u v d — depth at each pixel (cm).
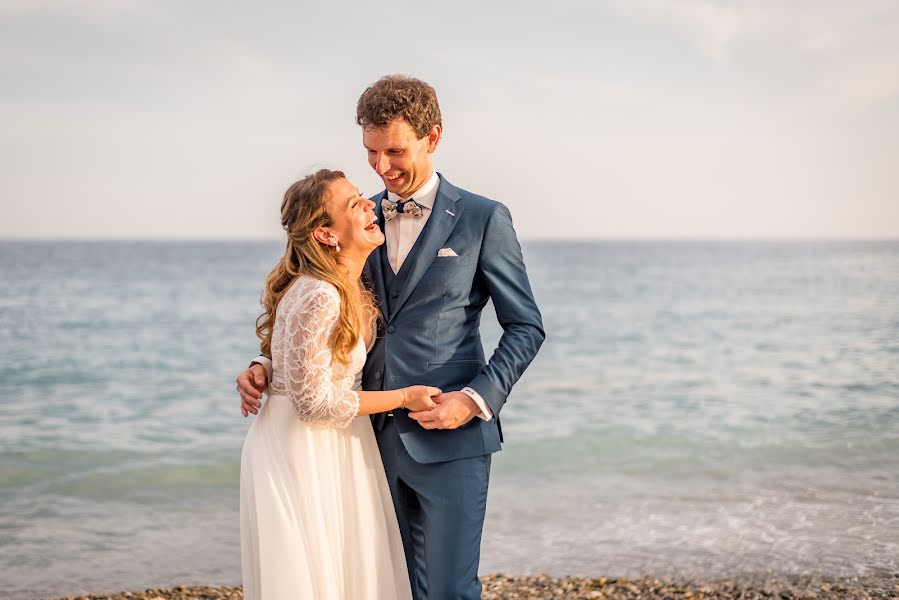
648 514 624
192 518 642
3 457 845
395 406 255
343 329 251
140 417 1086
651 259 9988
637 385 1345
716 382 1368
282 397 262
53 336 2158
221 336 2209
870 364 1558
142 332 2288
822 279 4994
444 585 262
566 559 522
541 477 757
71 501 689
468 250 269
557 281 5312
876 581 464
